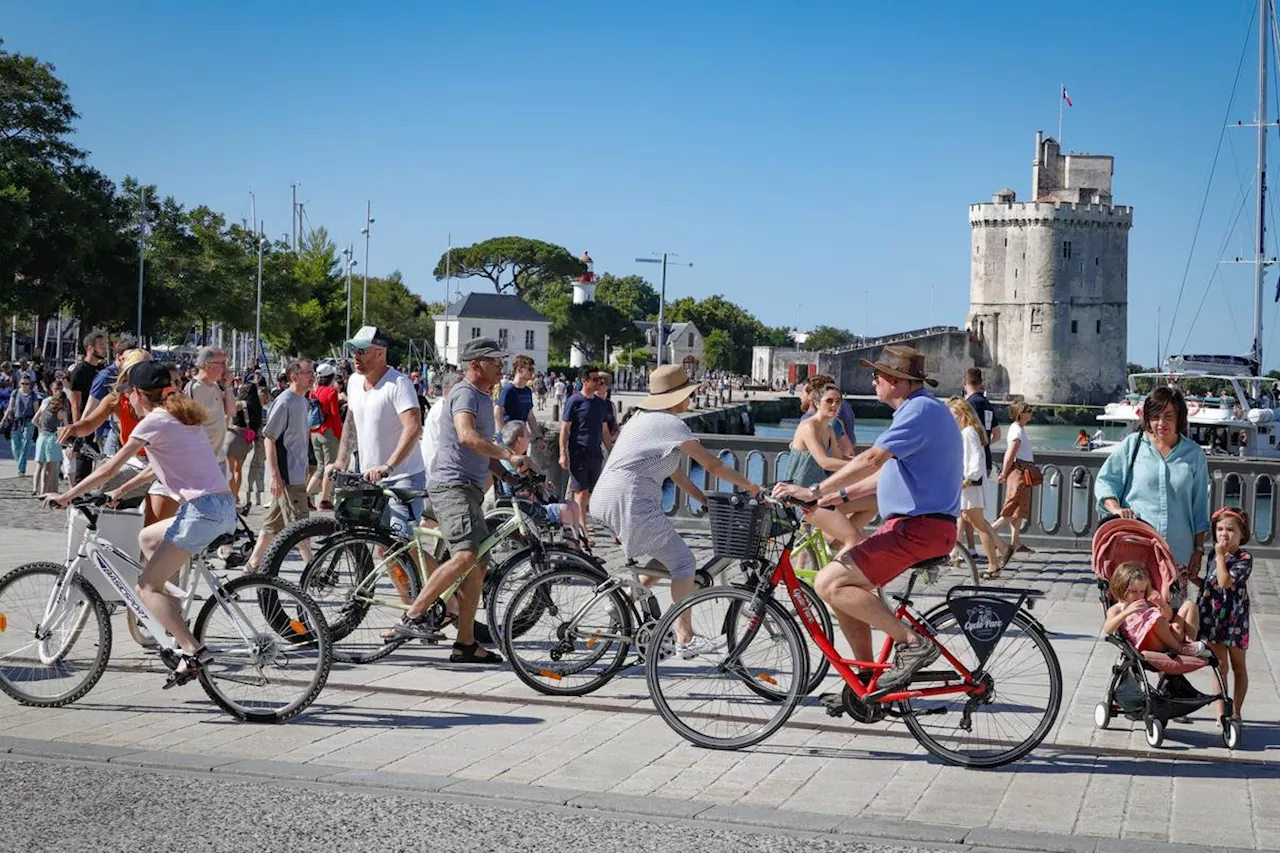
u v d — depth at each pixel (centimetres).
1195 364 4791
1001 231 13275
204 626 729
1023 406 1522
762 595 694
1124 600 719
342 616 876
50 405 1862
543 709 766
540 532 862
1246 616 726
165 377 733
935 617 671
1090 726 746
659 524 794
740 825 563
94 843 523
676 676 702
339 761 651
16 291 5975
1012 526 1527
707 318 18650
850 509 847
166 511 825
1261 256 5394
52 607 753
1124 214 13188
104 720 723
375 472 884
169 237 7625
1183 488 752
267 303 8531
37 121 6191
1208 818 583
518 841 536
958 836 551
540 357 14438
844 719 753
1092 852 535
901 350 671
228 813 565
